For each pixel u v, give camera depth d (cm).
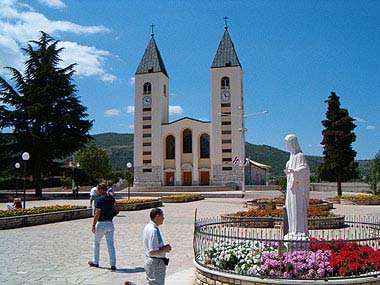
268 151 17212
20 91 5262
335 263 770
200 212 2888
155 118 7512
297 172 955
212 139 7212
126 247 1427
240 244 912
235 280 765
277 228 1864
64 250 1362
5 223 1933
